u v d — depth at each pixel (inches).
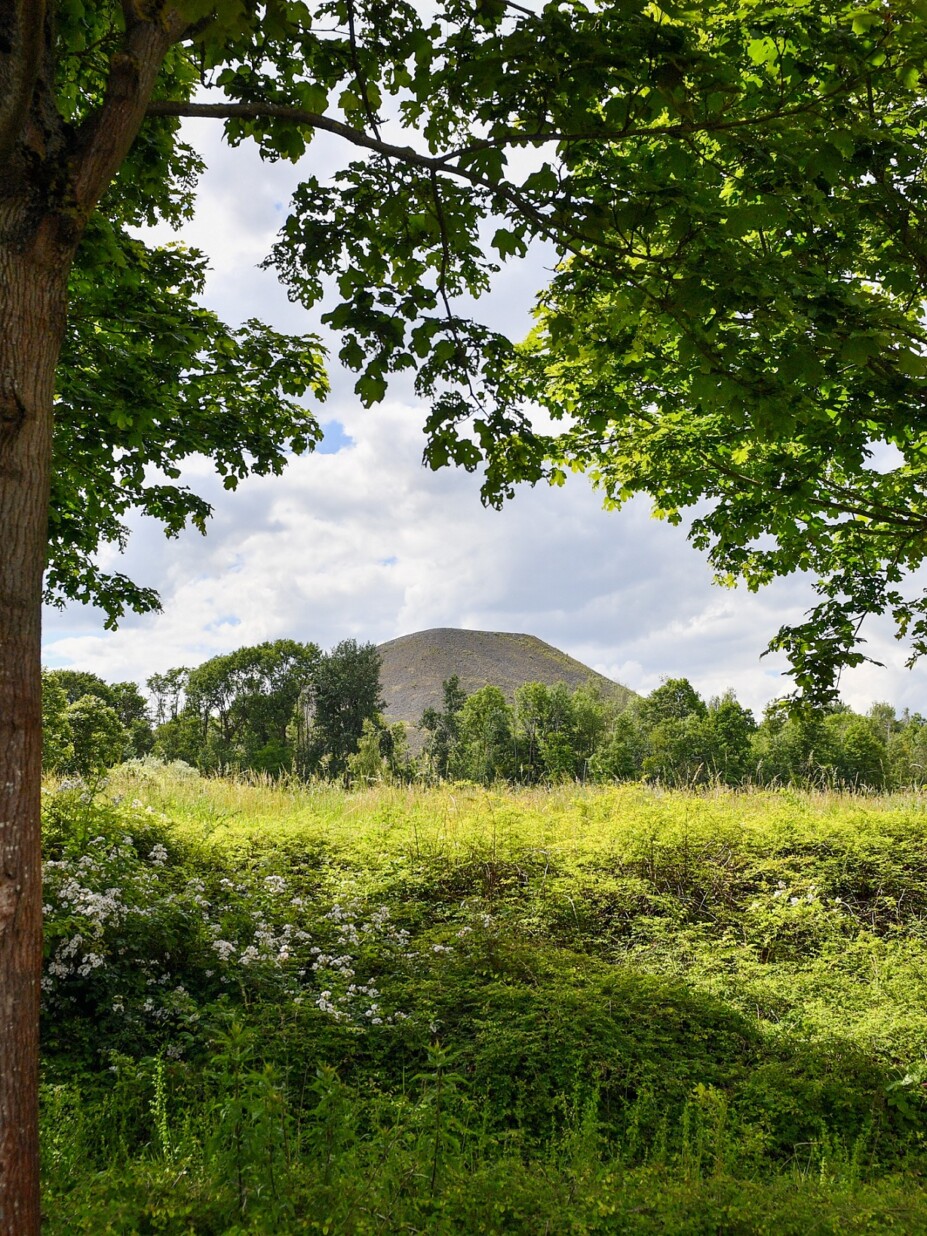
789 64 162.2
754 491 313.7
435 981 250.4
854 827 395.2
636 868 372.5
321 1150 138.9
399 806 475.5
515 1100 199.0
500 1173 133.5
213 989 229.8
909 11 138.5
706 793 530.0
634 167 162.2
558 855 380.2
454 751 2341.3
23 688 95.0
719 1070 214.5
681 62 126.5
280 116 139.9
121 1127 166.7
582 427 374.0
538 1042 210.7
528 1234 112.9
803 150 137.4
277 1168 123.1
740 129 142.0
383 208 158.7
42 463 101.5
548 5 130.8
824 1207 125.4
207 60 163.3
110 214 262.1
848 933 325.7
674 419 336.8
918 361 132.2
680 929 327.3
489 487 209.6
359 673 2476.6
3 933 89.6
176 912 242.8
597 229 146.9
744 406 152.5
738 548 363.3
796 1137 194.7
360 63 157.3
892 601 288.4
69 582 385.7
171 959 235.1
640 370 301.1
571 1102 199.3
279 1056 199.6
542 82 133.3
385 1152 140.3
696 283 140.6
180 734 2401.6
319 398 340.8
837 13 167.8
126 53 113.5
